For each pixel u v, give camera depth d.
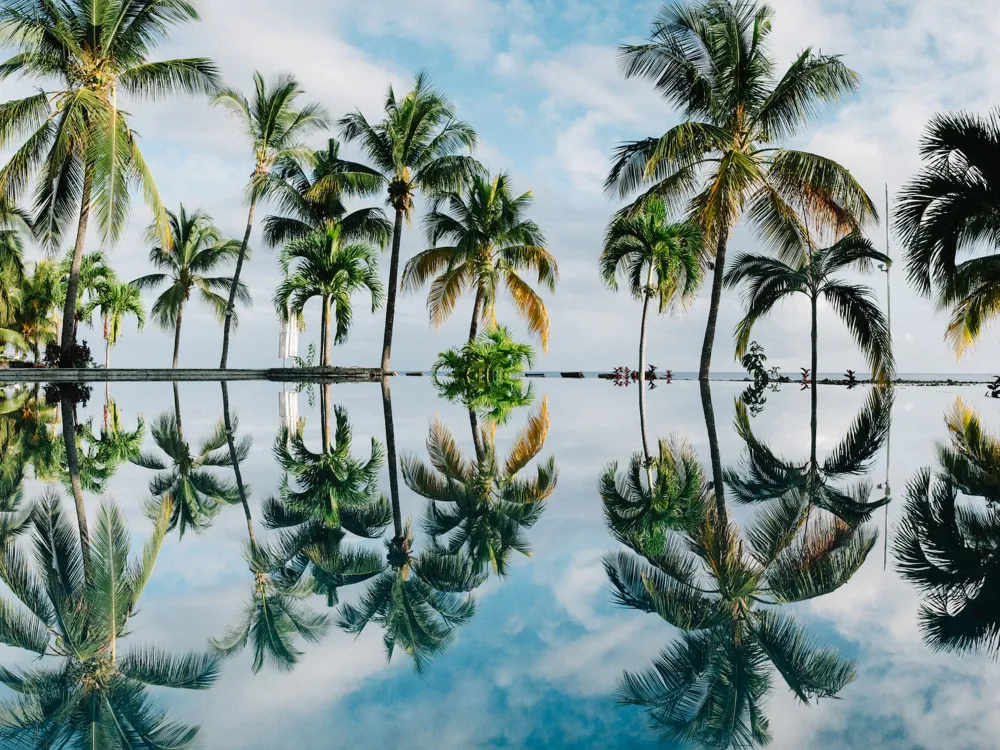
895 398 15.48
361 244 22.09
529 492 4.78
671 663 1.96
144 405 12.19
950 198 9.90
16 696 1.75
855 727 1.57
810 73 14.99
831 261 16.16
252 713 1.65
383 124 20.70
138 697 1.75
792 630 2.23
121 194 14.44
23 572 2.85
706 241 15.98
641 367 19.30
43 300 25.83
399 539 3.46
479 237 22.12
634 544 3.35
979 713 1.64
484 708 1.68
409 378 26.98
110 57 15.62
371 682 1.83
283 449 7.01
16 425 8.66
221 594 2.60
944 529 3.56
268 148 23.12
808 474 5.46
